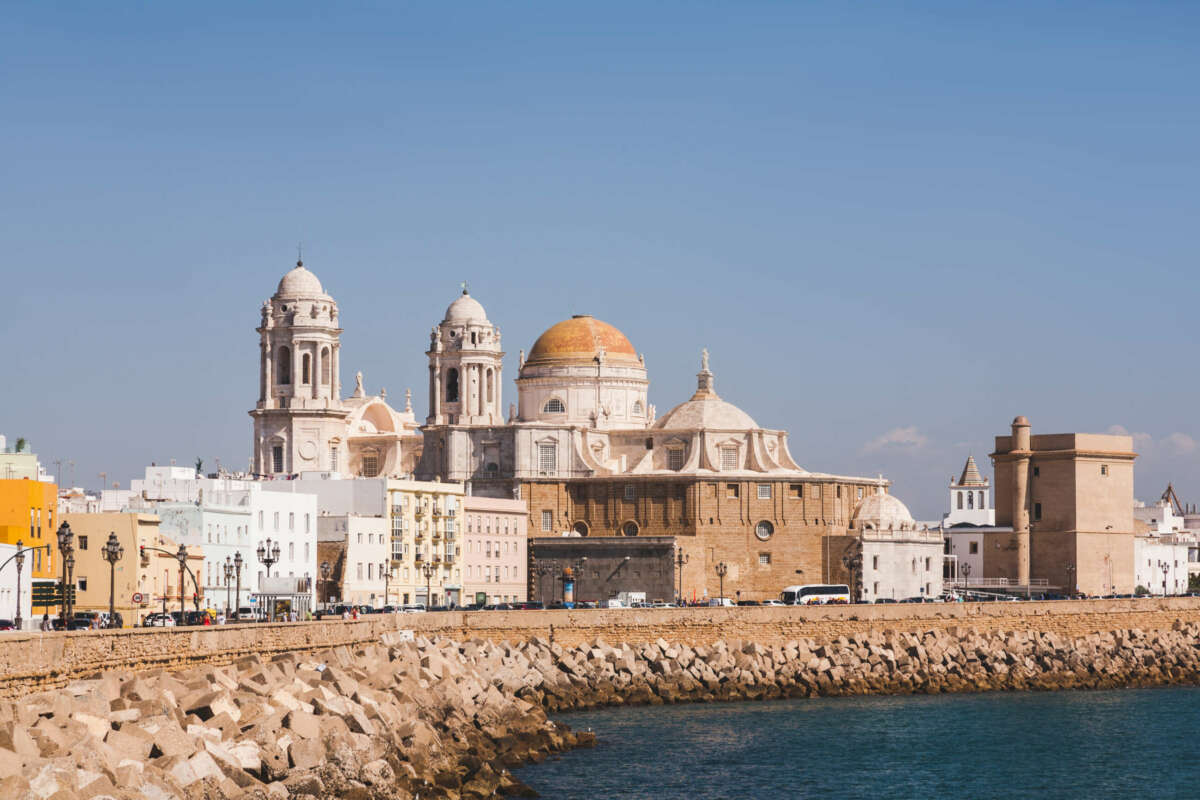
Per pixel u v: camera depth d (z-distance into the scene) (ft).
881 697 640.58
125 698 342.03
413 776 365.81
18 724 289.33
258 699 366.84
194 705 354.13
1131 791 448.65
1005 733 543.80
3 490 564.30
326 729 362.74
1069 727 561.43
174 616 548.31
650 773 443.32
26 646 338.95
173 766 303.89
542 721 491.72
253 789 312.50
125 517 631.97
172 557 648.79
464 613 603.67
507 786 395.96
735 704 602.03
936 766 476.54
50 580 564.30
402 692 442.50
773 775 451.53
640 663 611.47
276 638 463.42
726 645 643.86
